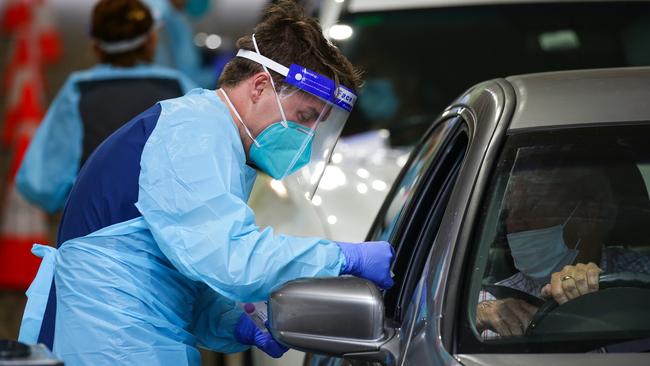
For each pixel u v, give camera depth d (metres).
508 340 3.97
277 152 4.92
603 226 4.34
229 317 5.41
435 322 4.03
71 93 8.41
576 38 9.41
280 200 7.67
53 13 22.52
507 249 4.22
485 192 4.33
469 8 9.62
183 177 4.60
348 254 4.75
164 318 4.82
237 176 4.74
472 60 9.43
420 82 9.36
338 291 4.14
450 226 4.29
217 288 4.58
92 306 4.73
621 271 4.28
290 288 4.16
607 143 4.45
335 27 9.55
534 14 9.54
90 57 10.00
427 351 3.96
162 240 4.59
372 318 4.11
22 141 13.74
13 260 12.45
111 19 8.41
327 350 4.14
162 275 4.80
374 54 9.48
